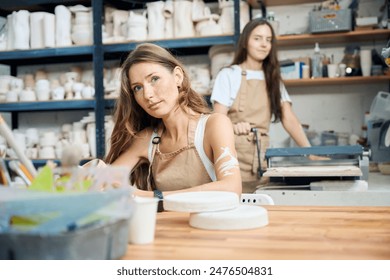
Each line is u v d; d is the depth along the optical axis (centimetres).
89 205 61
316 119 367
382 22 325
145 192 129
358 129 360
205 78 341
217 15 337
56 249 61
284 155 210
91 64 412
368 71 321
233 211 95
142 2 373
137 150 164
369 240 79
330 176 196
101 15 357
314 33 328
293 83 349
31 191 61
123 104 159
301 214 105
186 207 92
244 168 268
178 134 153
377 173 290
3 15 401
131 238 79
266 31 266
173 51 338
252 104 273
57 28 362
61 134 378
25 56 365
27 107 364
